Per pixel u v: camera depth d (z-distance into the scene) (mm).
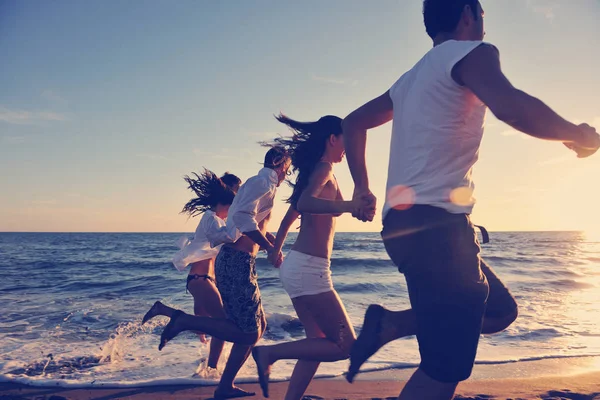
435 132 1542
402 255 1567
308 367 2883
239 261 3578
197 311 4203
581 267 18734
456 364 1468
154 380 4090
